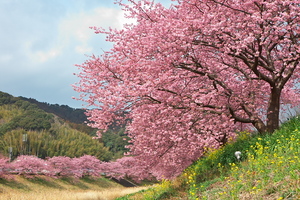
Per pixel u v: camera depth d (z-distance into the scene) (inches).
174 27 386.6
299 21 363.3
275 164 285.0
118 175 2903.5
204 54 419.8
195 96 411.8
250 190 254.5
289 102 595.8
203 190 343.6
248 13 372.2
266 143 374.9
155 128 487.8
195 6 414.3
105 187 2474.2
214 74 428.8
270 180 256.2
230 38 392.5
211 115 471.5
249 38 339.3
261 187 246.8
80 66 505.4
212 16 367.2
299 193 201.9
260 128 444.5
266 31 361.7
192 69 420.8
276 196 218.1
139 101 449.1
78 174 2448.3
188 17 381.1
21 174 2076.8
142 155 641.6
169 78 404.5
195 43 399.9
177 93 424.2
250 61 420.5
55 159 2439.7
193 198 325.1
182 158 682.8
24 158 2269.9
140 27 473.1
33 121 4279.0
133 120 553.9
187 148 589.3
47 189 1972.2
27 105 5255.9
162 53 403.9
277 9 358.6
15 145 3358.8
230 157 416.5
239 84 468.8
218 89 455.2
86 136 4439.0
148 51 411.2
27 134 3661.4
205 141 501.0
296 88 583.8
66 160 2449.6
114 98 417.1
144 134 557.3
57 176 2320.4
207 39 412.8
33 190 1873.8
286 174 247.6
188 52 414.3
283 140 342.0
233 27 375.9
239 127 639.1
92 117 511.2
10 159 2950.3
